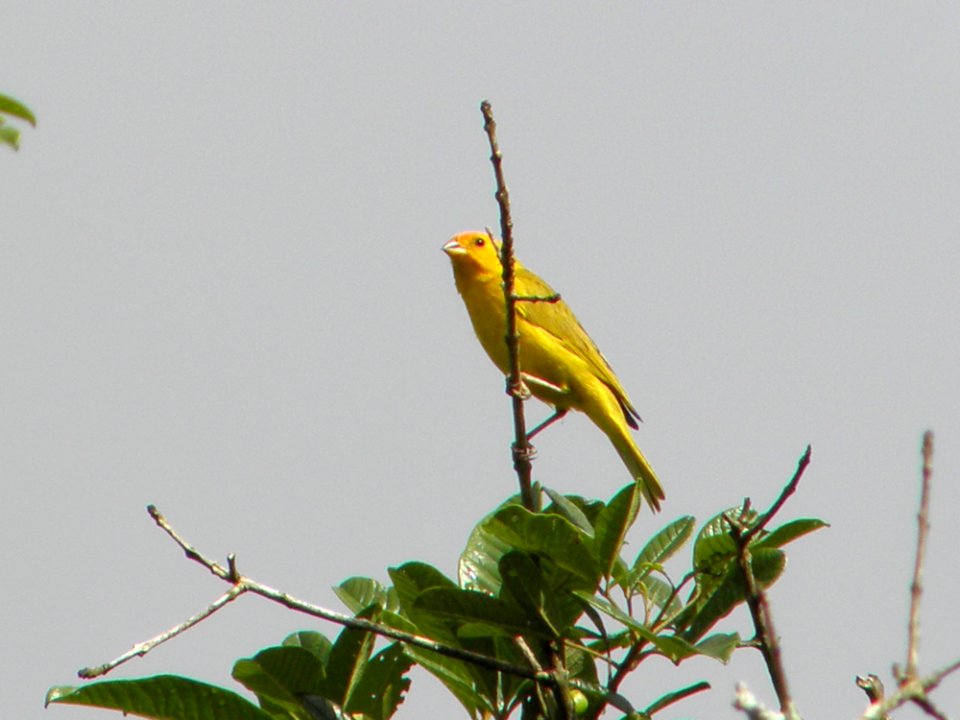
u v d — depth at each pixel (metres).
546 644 9.01
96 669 7.38
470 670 9.26
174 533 7.96
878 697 7.31
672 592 9.09
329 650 9.74
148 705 8.25
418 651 9.35
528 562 8.94
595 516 10.48
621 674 9.00
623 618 8.34
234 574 8.01
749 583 7.67
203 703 8.30
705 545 8.95
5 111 9.09
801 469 7.73
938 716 5.69
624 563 9.69
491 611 8.91
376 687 8.95
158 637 7.62
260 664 8.71
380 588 10.17
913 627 5.85
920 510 6.12
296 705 8.85
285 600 8.11
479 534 9.98
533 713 9.20
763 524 7.79
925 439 6.25
